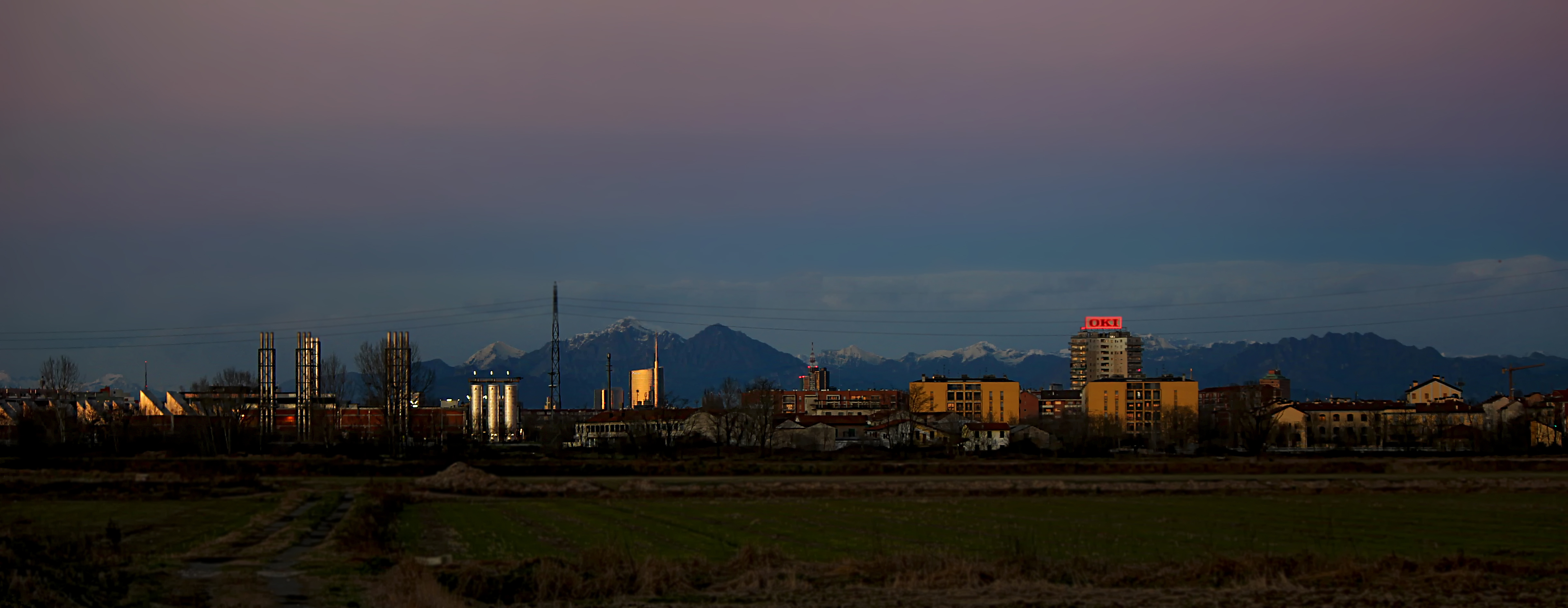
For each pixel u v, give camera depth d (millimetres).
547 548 83750
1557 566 60562
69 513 111438
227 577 59906
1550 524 104375
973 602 51281
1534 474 175375
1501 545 87562
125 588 52906
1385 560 62094
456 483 144500
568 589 56156
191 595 52219
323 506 112125
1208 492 146125
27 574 45969
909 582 56969
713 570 62750
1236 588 54594
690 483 154875
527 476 171500
